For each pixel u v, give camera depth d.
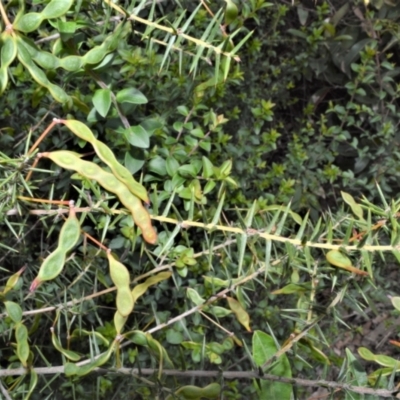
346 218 0.77
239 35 1.90
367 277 0.69
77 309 0.93
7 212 0.68
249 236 0.68
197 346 0.94
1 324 0.96
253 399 1.42
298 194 1.90
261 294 1.62
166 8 1.41
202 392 0.75
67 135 1.22
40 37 1.02
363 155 2.06
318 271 0.76
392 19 2.16
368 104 2.32
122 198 0.60
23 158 0.60
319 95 2.32
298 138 2.01
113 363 0.82
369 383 0.73
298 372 1.47
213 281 0.84
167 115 1.27
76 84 1.30
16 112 1.28
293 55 2.22
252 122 1.91
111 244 0.97
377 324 2.08
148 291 1.38
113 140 1.02
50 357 1.37
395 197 2.18
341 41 2.23
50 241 1.35
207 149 1.10
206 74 1.32
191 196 0.81
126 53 1.08
